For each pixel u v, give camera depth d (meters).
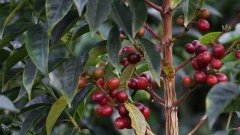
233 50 0.81
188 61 0.81
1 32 0.76
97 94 0.78
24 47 0.78
